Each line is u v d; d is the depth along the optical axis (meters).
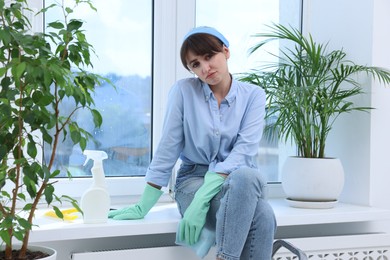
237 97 2.12
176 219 2.07
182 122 2.12
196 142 2.09
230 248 1.77
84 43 1.59
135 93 2.50
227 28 2.64
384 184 2.53
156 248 2.03
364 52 2.52
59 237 1.87
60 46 1.59
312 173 2.37
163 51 2.50
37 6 2.24
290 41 2.76
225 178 1.96
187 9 2.53
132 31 2.48
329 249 2.31
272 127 2.67
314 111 2.44
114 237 2.20
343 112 2.62
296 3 2.79
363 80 2.52
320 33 2.74
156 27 2.49
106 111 2.45
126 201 2.47
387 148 2.53
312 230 2.53
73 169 2.38
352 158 2.58
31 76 1.43
